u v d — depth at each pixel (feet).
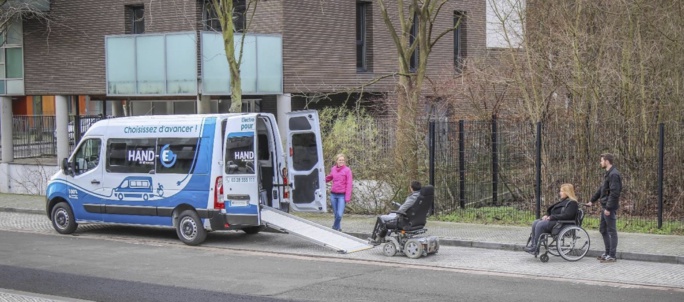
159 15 86.33
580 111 59.26
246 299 34.01
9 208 76.33
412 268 41.96
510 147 62.23
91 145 56.18
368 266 42.68
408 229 45.44
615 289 35.73
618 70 59.16
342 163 54.08
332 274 40.14
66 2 92.48
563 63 61.11
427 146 62.34
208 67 74.74
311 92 80.74
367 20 92.99
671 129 54.95
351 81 89.86
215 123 50.75
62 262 44.50
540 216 56.80
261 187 52.70
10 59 97.50
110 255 47.09
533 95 63.72
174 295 35.09
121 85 80.12
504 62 69.00
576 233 43.52
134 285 37.55
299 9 82.64
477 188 63.10
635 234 49.83
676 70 57.57
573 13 63.05
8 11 87.56
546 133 59.41
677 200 53.98
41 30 94.27
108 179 54.90
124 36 79.36
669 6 57.88
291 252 48.03
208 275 40.06
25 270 41.98
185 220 51.31
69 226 57.00
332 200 54.24
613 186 42.22
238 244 51.60
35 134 97.50
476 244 49.06
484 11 90.84
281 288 36.42
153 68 77.82
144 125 53.72
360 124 65.51
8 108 98.99
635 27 58.75
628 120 56.95
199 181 50.85
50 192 57.72
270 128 53.83
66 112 95.66
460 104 72.23
